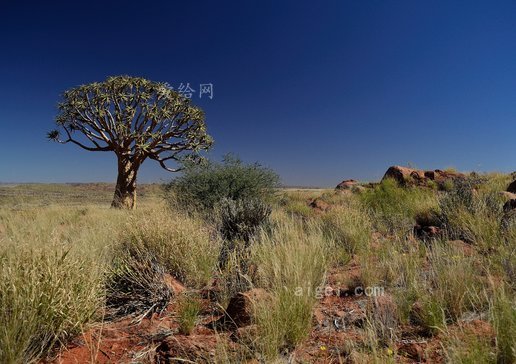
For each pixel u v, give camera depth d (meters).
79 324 2.91
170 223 5.32
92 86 21.69
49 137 21.98
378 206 9.98
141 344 2.91
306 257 4.19
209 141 24.16
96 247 4.94
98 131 22.16
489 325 2.69
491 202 6.79
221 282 4.16
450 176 14.48
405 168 15.26
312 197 15.55
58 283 2.98
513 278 3.46
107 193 41.75
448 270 3.56
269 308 2.87
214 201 11.74
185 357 2.52
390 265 4.05
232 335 2.90
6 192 30.95
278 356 2.56
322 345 2.74
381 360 2.23
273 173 13.58
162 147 23.17
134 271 4.14
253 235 5.98
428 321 2.81
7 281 2.86
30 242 3.61
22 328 2.55
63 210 12.97
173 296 3.91
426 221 7.68
